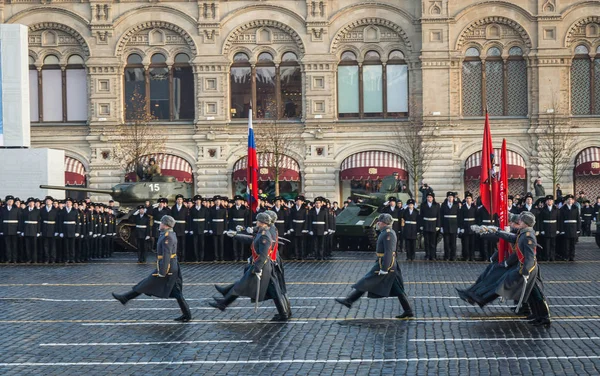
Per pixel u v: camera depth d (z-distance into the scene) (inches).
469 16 2395.4
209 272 1325.0
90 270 1366.9
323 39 2422.5
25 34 1855.3
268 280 835.4
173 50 2452.0
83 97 2471.7
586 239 1993.1
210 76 2432.3
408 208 1509.6
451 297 1003.9
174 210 1524.4
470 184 2402.8
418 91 2420.0
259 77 2453.2
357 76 2448.3
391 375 626.2
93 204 1649.9
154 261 1560.0
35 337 776.9
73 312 913.5
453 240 1505.9
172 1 2432.3
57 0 2437.3
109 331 801.6
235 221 1534.2
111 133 2437.3
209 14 2428.6
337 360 674.2
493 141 2395.4
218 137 2425.0
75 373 643.5
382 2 2416.3
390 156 2405.3
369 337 761.6
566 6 2381.9
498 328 800.9
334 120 2418.8
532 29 2389.3
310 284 1143.6
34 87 2468.0
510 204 1537.9
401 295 847.1
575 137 2393.0
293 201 1659.7
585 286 1104.2
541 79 2380.7
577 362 660.1
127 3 2437.3
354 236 1728.6
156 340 757.9
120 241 1754.4
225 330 801.6
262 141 2380.7
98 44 2439.7
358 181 2429.9
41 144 2455.7
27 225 1519.4
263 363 667.4
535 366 648.4
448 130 2391.7
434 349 709.9
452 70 2400.3
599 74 2396.7
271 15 2428.6
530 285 795.4
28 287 1130.7
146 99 2454.5
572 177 2380.7
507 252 900.0
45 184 1829.5
